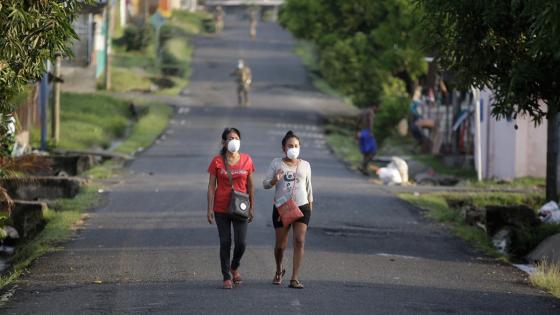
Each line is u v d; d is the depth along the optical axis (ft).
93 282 99.71
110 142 290.97
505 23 109.09
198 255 116.88
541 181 224.53
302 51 594.65
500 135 242.37
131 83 428.97
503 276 112.06
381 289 99.14
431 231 147.54
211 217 96.07
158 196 173.99
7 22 82.64
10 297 91.61
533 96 111.96
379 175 219.00
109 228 138.41
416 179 237.66
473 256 127.13
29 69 88.74
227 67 524.52
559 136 190.70
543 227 137.90
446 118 293.23
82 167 215.51
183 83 462.60
